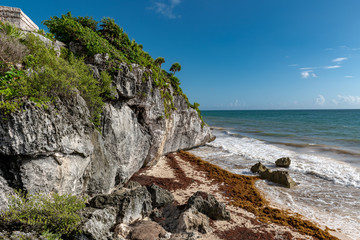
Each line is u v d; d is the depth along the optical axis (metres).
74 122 8.69
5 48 8.09
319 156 26.14
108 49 14.04
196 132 31.16
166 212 10.89
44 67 8.45
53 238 6.49
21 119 6.60
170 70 26.17
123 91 13.42
